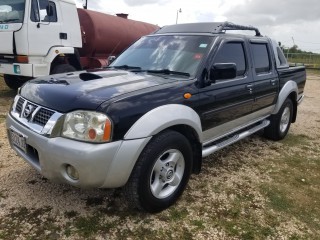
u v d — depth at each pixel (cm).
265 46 496
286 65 561
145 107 283
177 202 338
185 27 430
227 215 322
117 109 265
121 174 271
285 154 505
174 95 311
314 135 627
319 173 441
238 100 406
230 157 475
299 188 392
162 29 456
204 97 344
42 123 284
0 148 448
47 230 282
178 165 326
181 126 325
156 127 282
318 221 325
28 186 349
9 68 734
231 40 407
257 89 447
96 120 257
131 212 315
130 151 269
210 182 389
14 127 311
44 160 275
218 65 344
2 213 301
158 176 305
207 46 375
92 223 295
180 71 359
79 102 267
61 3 782
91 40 911
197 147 350
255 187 385
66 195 337
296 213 336
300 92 616
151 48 416
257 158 479
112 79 327
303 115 811
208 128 362
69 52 814
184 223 305
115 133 262
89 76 339
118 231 287
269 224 313
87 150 254
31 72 729
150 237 283
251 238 290
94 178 262
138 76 344
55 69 789
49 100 285
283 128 573
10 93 873
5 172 378
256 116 478
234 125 422
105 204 325
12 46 709
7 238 269
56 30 775
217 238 288
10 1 718
